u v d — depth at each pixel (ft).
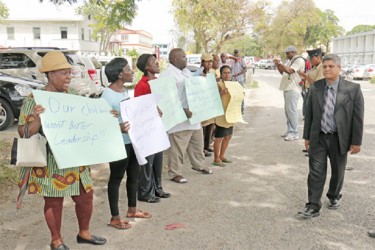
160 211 16.28
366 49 185.98
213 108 20.35
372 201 17.22
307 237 13.91
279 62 28.27
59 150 11.09
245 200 17.44
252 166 22.74
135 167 15.08
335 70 14.90
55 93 11.35
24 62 39.86
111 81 14.11
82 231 13.25
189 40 111.96
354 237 13.91
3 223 15.10
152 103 14.82
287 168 22.30
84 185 12.23
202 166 21.20
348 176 20.70
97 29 125.59
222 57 37.06
